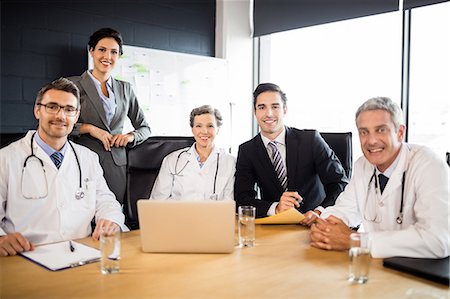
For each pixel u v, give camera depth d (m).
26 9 3.04
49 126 1.89
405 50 3.34
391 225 1.73
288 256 1.50
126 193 2.42
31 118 3.11
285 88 4.32
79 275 1.29
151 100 3.68
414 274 1.29
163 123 3.77
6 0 2.96
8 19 2.97
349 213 1.93
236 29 4.32
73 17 3.29
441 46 3.18
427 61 3.26
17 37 3.02
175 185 2.52
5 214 1.88
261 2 4.24
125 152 2.70
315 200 2.58
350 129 3.80
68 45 3.27
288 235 1.80
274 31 4.14
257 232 1.85
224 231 1.50
